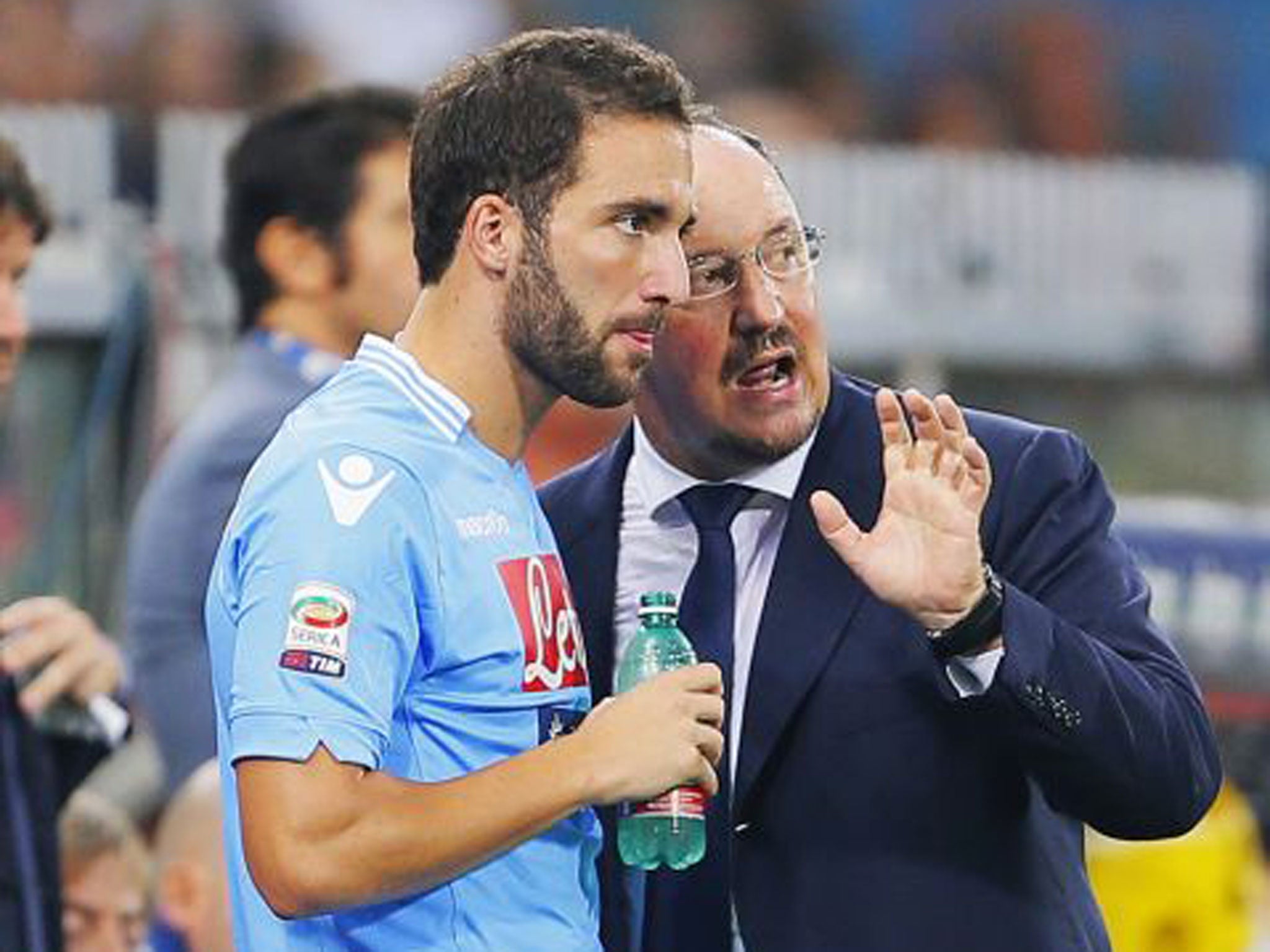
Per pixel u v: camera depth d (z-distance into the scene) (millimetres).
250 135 19344
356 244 19172
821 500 12781
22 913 14984
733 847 13617
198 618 18594
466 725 12156
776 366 13586
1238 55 40531
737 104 38312
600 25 38656
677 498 14016
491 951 12148
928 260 26641
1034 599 13258
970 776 13523
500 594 12234
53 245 22250
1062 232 27219
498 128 12234
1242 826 19031
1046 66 39781
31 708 15094
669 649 13094
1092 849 18188
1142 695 13094
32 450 21766
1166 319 27422
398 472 12031
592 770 11742
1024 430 14070
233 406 18844
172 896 17281
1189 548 19281
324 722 11594
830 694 13609
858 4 39250
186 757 18656
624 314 12227
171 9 35719
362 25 37094
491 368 12406
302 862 11492
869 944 13453
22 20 34625
